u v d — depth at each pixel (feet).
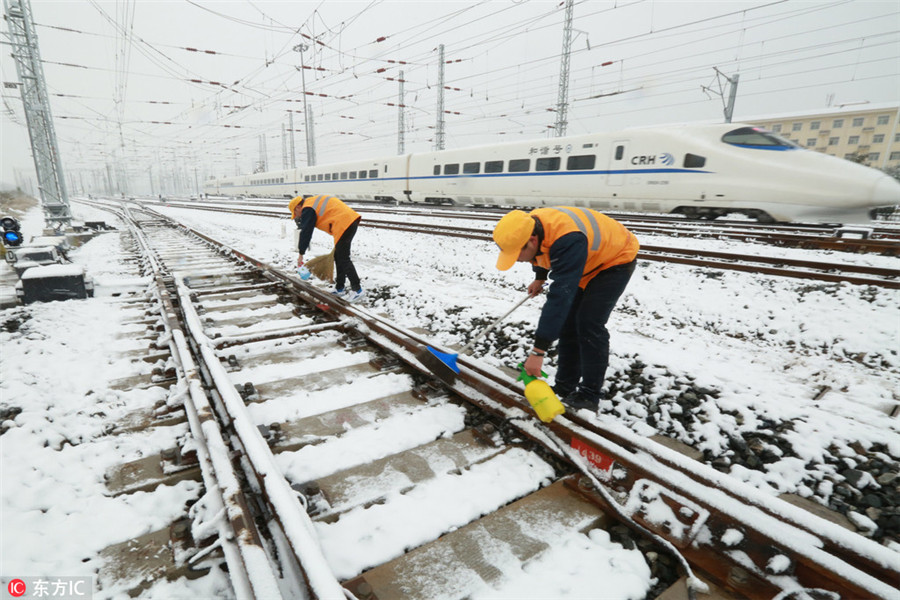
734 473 7.24
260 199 123.65
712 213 37.58
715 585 5.04
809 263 20.25
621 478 6.38
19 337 12.28
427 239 32.60
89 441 7.55
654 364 11.00
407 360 10.28
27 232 48.47
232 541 5.07
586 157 43.32
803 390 9.84
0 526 5.45
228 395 7.93
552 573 5.08
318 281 19.40
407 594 4.79
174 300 16.37
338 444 7.39
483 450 7.40
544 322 6.86
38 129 39.50
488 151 53.01
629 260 7.48
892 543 5.79
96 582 4.91
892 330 12.99
